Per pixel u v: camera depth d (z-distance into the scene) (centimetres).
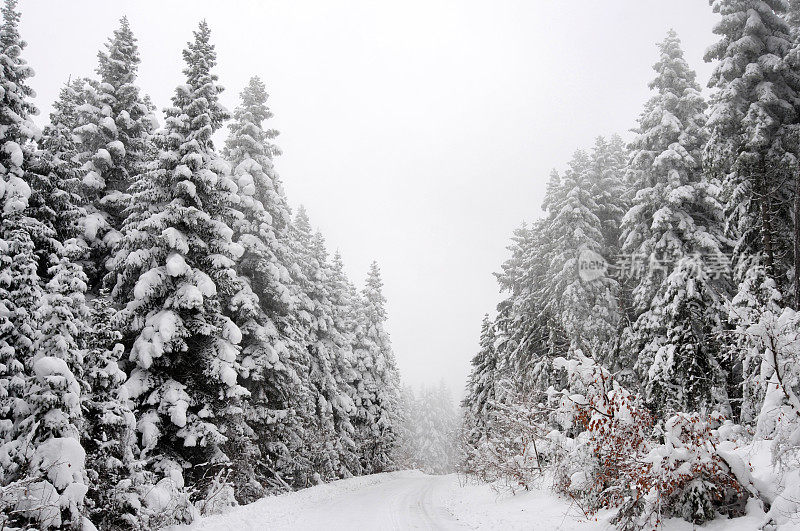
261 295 2281
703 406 1391
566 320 2014
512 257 3219
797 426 683
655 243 1706
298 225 3366
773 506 658
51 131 1595
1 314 980
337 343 3381
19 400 931
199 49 1720
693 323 1538
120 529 1050
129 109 1844
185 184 1542
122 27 1877
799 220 1224
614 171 2391
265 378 2095
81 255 1541
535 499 1317
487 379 3384
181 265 1483
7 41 1332
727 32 1595
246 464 1850
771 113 1462
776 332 735
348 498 1892
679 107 1794
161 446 1503
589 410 919
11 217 1159
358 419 3747
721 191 1602
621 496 808
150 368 1498
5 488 759
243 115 2414
